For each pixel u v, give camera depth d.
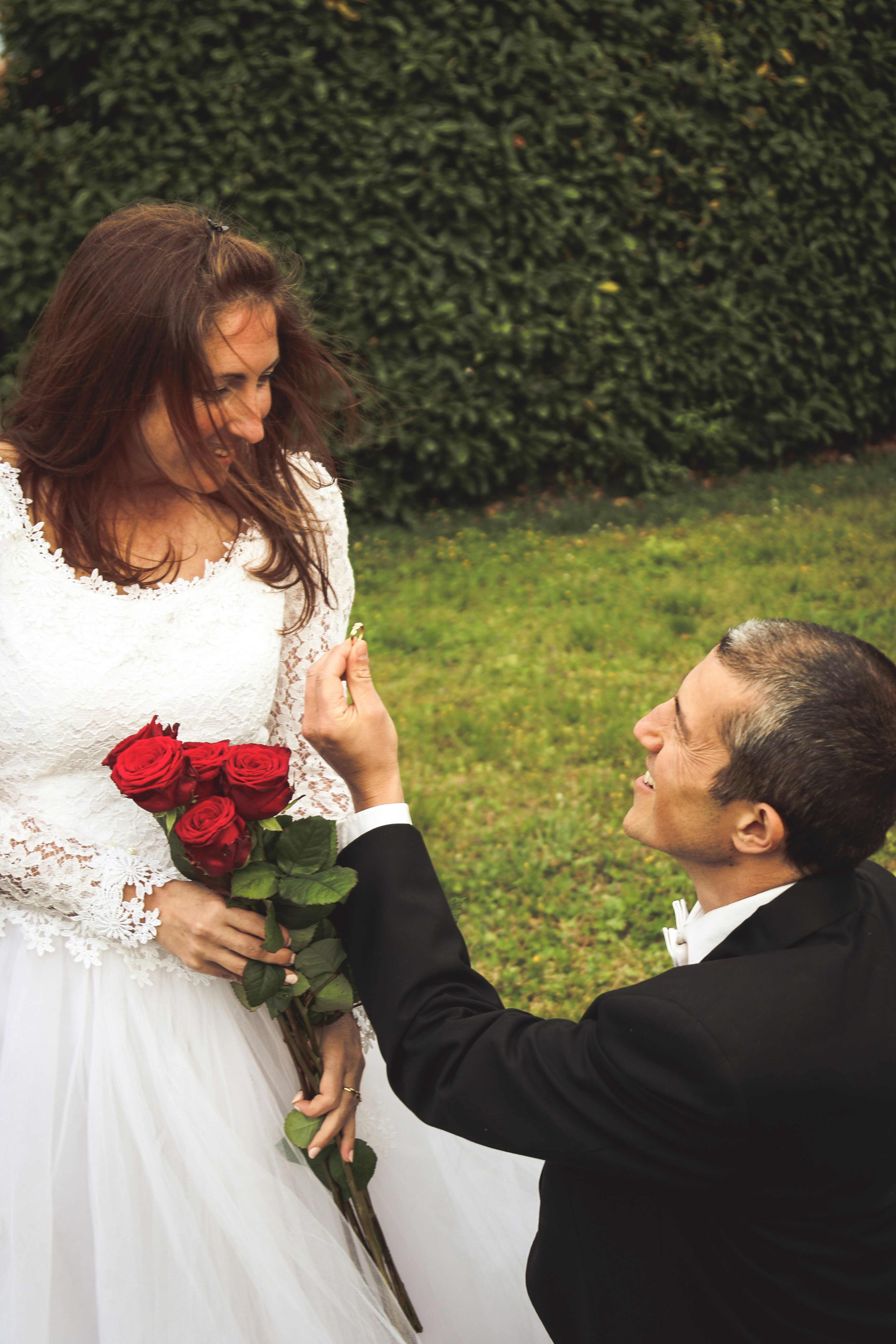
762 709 1.31
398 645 5.61
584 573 6.45
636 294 7.71
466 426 7.52
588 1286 1.46
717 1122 1.22
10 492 1.56
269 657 1.73
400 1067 1.45
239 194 6.70
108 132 6.50
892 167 8.27
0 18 6.40
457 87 6.91
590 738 4.55
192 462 1.55
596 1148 1.30
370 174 6.88
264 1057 1.74
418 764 4.43
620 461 8.02
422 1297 1.90
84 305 1.52
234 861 1.41
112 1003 1.60
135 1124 1.56
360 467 7.26
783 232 8.00
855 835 1.31
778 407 8.43
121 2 6.30
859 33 8.23
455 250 7.09
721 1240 1.35
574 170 7.42
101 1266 1.52
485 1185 2.03
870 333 8.49
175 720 1.64
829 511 7.30
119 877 1.55
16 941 1.64
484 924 3.42
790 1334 1.33
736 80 7.79
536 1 7.06
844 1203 1.29
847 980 1.30
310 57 6.60
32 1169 1.54
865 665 1.31
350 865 1.51
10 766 1.61
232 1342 1.52
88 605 1.58
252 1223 1.56
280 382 1.75
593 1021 1.35
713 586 6.11
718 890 1.45
